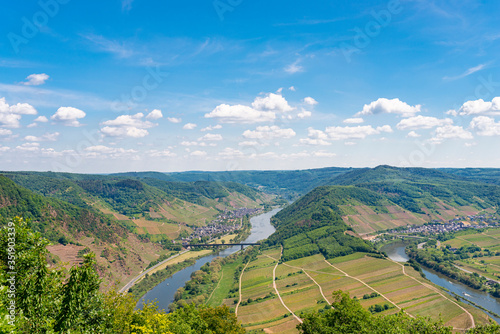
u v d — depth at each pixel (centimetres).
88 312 3234
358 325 4753
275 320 13562
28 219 3159
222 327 6744
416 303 14100
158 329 4619
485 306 14400
